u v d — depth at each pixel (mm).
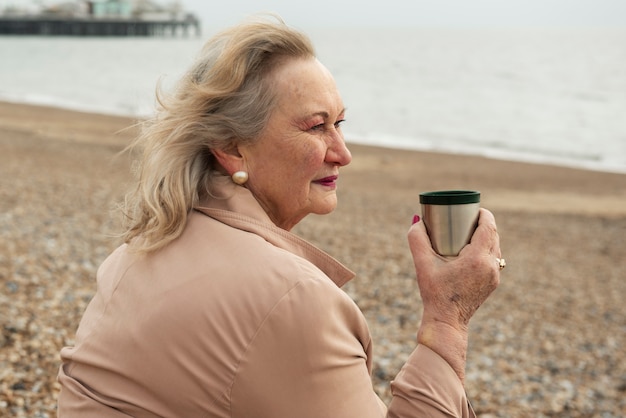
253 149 1583
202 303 1432
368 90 53250
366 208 13438
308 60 1580
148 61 85062
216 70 1543
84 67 73438
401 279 8188
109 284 1611
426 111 42250
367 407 1467
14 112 28609
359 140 29344
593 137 34031
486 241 1605
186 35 155375
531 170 21641
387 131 33469
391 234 10672
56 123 25188
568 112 43594
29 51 106188
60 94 44812
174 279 1483
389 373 5367
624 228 14141
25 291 5605
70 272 6426
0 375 3879
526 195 17594
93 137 21125
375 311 7047
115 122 26953
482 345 6836
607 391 6109
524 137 33312
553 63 88188
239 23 1595
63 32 146250
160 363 1434
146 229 1586
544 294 9016
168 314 1446
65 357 1608
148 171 1599
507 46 137250
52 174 12742
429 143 29594
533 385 5961
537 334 7406
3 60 83188
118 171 14156
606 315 8422
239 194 1590
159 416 1438
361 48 123750
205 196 1627
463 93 53094
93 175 13297
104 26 146875
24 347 4379
